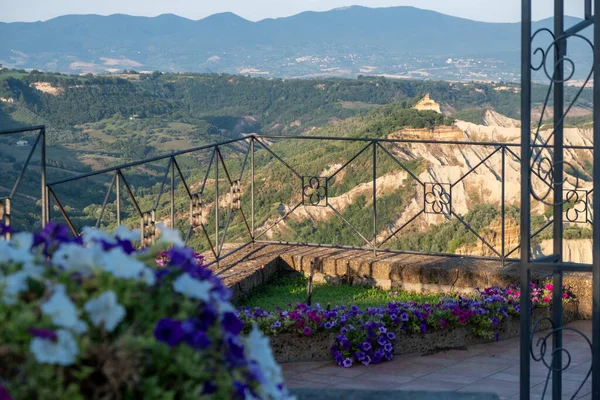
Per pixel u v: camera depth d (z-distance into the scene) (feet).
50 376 3.92
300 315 13.21
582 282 15.23
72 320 3.95
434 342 13.87
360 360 12.97
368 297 16.83
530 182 8.54
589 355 13.47
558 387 9.41
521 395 8.74
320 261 17.98
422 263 17.13
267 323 13.05
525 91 8.32
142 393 4.04
